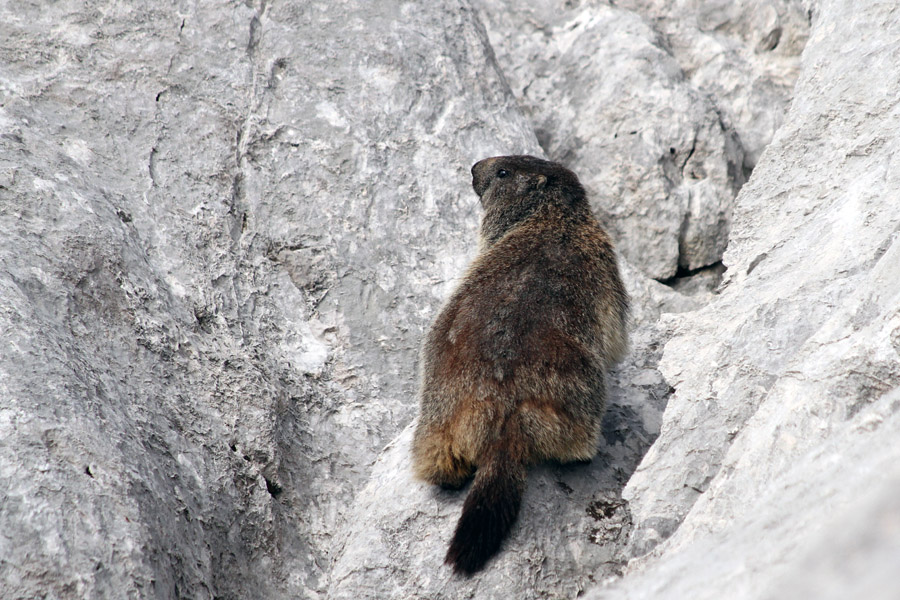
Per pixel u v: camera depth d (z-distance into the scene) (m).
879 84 21.56
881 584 5.68
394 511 16.45
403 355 23.02
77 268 18.80
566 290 17.22
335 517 19.23
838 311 14.16
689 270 29.56
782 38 32.16
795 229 19.98
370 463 20.53
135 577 12.90
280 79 27.08
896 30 22.56
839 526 6.91
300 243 24.30
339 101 26.95
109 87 25.11
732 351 16.03
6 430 13.60
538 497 15.88
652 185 29.16
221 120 25.50
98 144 23.80
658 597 10.12
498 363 15.84
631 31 31.95
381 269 24.36
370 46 28.20
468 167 26.75
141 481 14.48
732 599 8.35
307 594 17.36
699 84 31.88
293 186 25.14
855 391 12.62
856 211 17.66
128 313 19.02
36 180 20.30
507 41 33.00
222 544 16.84
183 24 27.12
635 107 30.12
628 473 16.77
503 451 15.36
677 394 16.25
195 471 17.16
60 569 12.34
